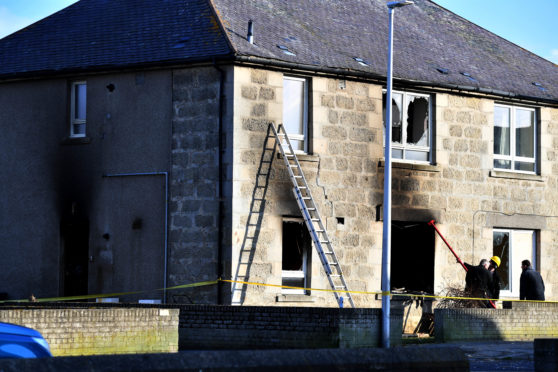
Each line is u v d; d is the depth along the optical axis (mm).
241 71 47281
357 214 51281
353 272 50844
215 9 50594
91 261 50281
